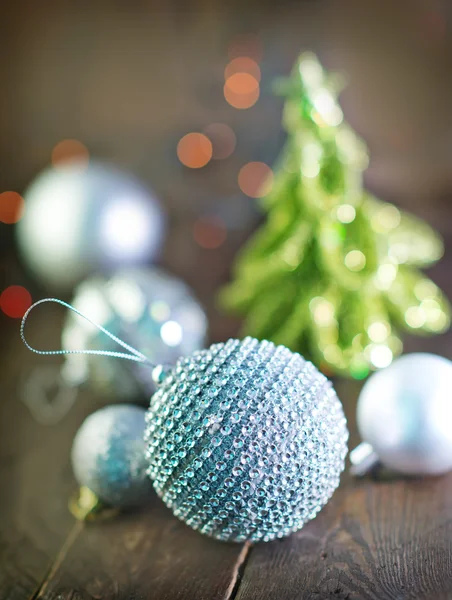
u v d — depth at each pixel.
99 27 0.93
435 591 0.41
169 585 0.43
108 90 0.92
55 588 0.43
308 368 0.42
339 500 0.47
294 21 0.90
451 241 0.70
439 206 0.74
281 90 0.54
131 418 0.46
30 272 0.66
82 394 0.58
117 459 0.45
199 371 0.41
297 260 0.55
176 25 0.92
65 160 0.87
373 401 0.46
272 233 0.57
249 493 0.40
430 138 0.83
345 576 0.42
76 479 0.51
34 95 0.93
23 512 0.48
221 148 0.85
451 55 0.86
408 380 0.45
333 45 0.89
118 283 0.53
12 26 0.94
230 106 0.88
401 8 0.87
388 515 0.45
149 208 0.65
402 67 0.87
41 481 0.51
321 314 0.55
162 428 0.41
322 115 0.53
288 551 0.44
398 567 0.42
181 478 0.41
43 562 0.45
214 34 0.92
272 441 0.40
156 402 0.42
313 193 0.53
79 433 0.47
